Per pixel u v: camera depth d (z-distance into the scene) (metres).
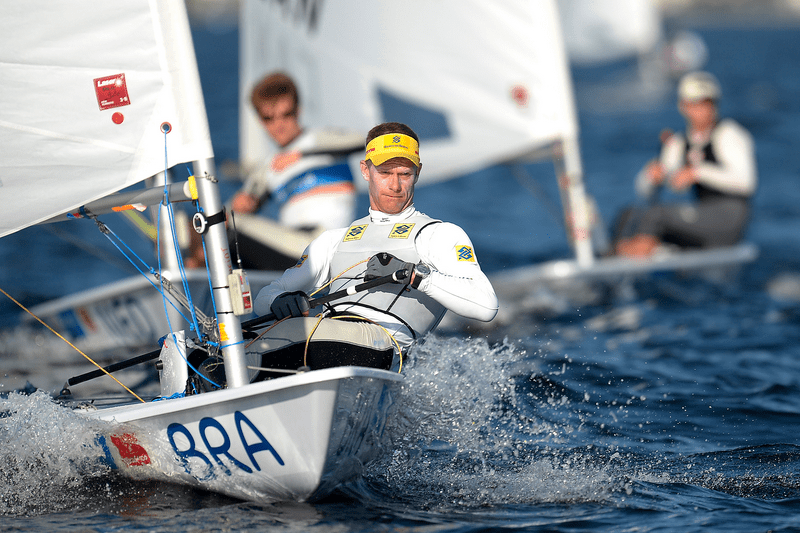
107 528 10.26
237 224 22.05
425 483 12.02
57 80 11.27
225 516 10.65
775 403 16.05
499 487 11.89
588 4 74.56
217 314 11.30
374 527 10.33
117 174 11.27
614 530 10.35
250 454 10.91
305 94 31.62
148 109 11.12
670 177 32.00
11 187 11.45
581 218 28.98
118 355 21.09
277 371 11.21
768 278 29.22
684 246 31.22
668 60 139.38
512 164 30.80
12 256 32.59
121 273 30.00
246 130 32.62
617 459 13.09
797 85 132.25
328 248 13.38
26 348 21.72
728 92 122.06
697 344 20.72
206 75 143.12
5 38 11.20
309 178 22.28
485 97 28.98
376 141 12.91
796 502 11.32
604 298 26.39
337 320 12.20
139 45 11.05
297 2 30.95
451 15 28.77
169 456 11.42
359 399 10.84
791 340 21.14
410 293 12.83
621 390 16.78
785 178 54.88
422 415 13.18
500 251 34.78
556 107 28.45
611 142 74.38
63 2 11.10
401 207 13.08
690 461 13.02
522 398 16.06
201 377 12.16
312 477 10.78
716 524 10.54
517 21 28.23
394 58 29.58
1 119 11.34
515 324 23.06
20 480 11.74
